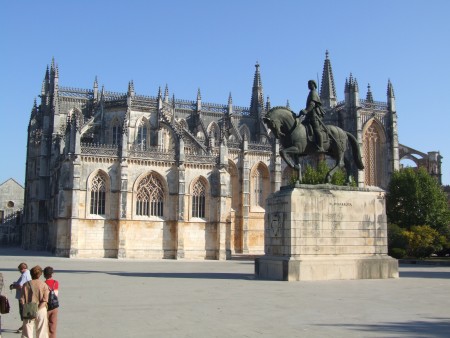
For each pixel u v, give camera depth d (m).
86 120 108.44
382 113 128.75
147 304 25.42
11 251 108.38
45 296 16.06
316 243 37.38
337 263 37.31
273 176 113.06
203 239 91.12
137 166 88.00
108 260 76.94
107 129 103.31
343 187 38.91
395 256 79.19
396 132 128.50
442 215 95.25
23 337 15.62
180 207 89.19
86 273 47.78
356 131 124.31
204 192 92.75
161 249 88.25
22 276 20.94
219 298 27.48
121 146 86.81
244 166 110.31
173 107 107.56
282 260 36.94
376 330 18.52
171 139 103.94
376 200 39.59
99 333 18.12
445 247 88.25
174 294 29.56
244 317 21.39
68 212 84.31
